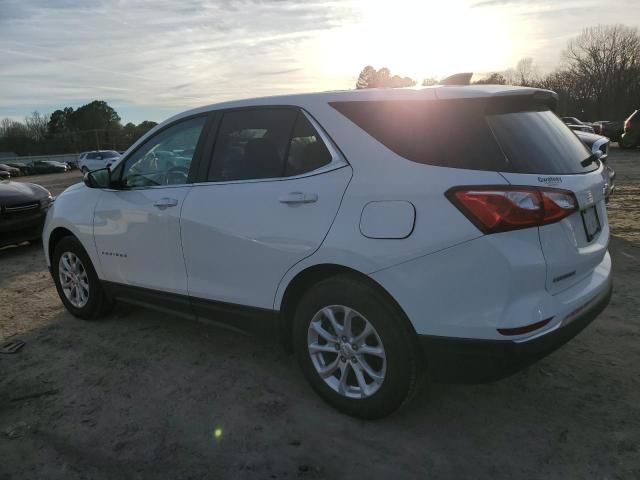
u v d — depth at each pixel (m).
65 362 3.66
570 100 70.19
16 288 5.53
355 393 2.78
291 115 2.99
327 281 2.72
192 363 3.58
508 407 2.90
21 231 7.09
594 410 2.83
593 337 3.69
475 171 2.36
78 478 2.47
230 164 3.21
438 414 2.86
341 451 2.59
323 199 2.70
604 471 2.36
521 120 2.67
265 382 3.28
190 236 3.29
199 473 2.47
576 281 2.58
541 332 2.32
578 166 2.73
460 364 2.42
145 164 3.72
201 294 3.33
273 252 2.88
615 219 7.48
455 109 2.53
